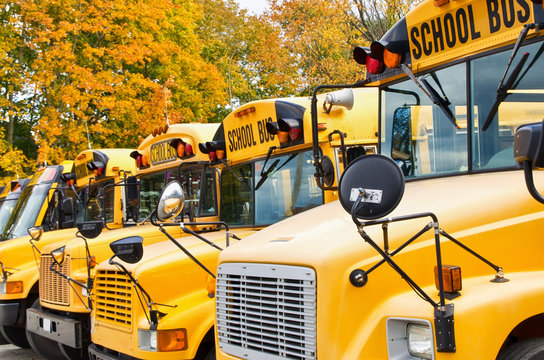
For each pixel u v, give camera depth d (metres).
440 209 3.18
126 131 19.12
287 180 5.32
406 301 2.91
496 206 3.17
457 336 2.68
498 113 3.58
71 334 6.59
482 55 3.70
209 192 6.33
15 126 20.86
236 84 26.41
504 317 2.74
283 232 3.63
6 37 17.53
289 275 3.17
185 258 4.97
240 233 5.46
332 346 2.95
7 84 18.66
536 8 3.35
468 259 3.06
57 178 10.10
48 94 18.08
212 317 4.60
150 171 7.80
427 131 4.05
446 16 3.88
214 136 6.30
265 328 3.28
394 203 2.69
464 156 3.77
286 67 21.89
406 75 4.25
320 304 3.00
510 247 3.11
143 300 4.78
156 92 18.58
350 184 2.83
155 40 20.34
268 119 5.44
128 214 8.23
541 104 3.37
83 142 18.38
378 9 18.03
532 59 3.42
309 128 5.02
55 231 9.05
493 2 3.60
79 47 18.62
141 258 4.83
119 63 18.97
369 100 5.32
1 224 11.31
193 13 22.81
